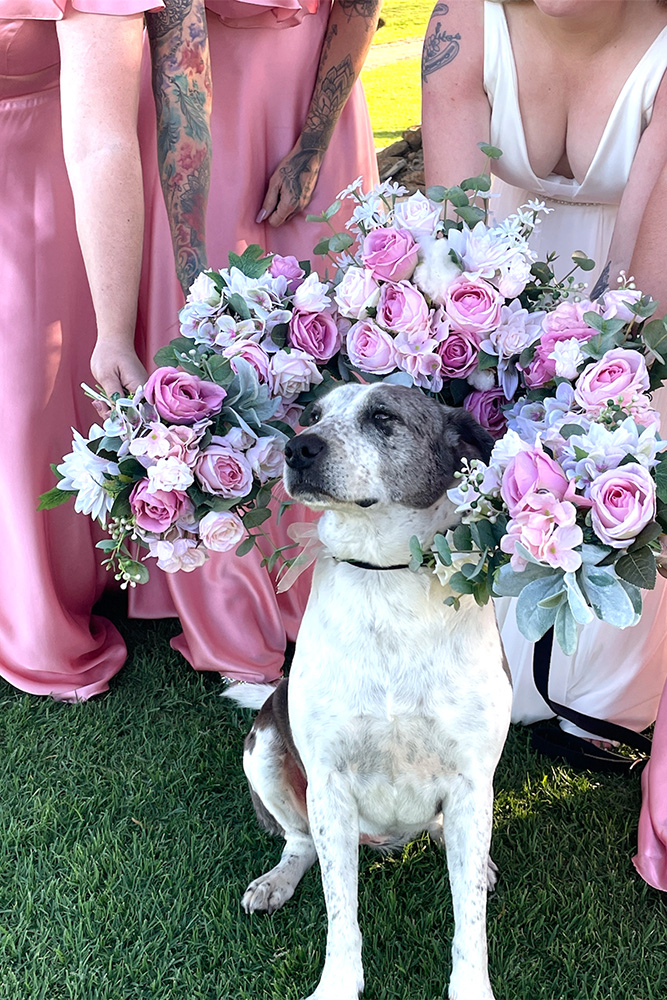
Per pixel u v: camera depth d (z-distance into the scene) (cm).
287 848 260
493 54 253
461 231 205
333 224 339
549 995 219
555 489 163
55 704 335
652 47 242
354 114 345
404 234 198
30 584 329
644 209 248
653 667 305
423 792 223
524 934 234
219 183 316
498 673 217
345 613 213
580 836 269
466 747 215
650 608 294
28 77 297
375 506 203
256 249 216
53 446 329
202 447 193
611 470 160
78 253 330
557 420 179
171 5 237
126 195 231
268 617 354
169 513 190
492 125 266
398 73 1138
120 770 301
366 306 201
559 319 195
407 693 211
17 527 324
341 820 219
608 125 253
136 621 389
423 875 256
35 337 318
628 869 256
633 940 233
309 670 217
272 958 230
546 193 283
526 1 245
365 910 244
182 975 226
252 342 203
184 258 249
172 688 342
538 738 304
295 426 222
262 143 323
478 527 177
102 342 235
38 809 281
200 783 295
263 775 250
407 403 205
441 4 261
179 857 262
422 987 221
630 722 313
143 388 195
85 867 256
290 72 318
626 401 177
